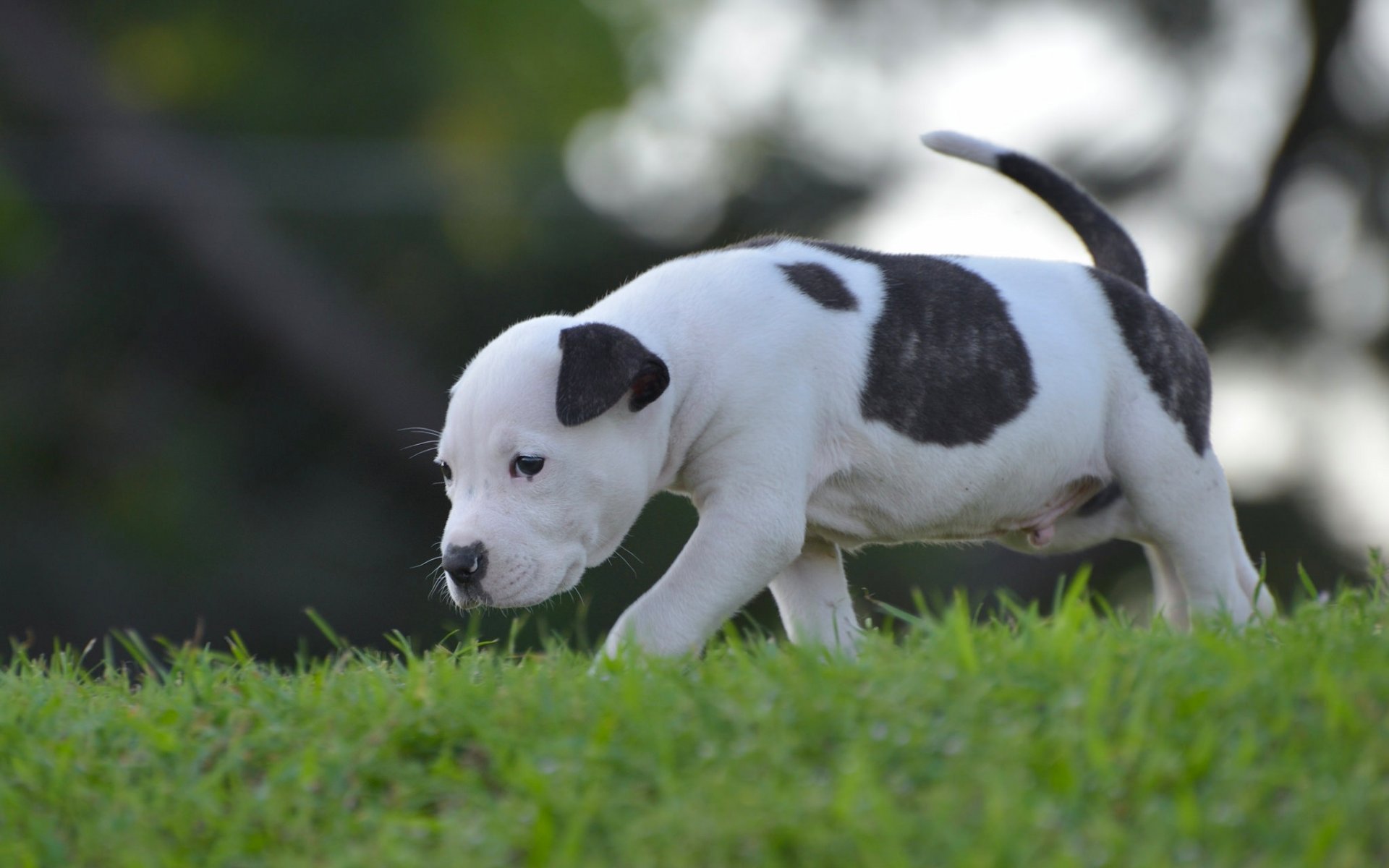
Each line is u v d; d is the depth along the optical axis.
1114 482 9.98
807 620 9.84
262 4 36.38
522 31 38.09
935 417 9.22
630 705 6.99
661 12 38.91
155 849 6.47
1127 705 6.80
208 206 34.47
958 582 30.55
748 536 8.84
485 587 8.39
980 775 6.25
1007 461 9.39
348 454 35.62
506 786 6.76
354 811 6.74
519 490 8.50
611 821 6.24
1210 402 10.05
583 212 35.56
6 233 33.69
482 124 36.91
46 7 35.75
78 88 34.44
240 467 35.03
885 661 7.51
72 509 34.31
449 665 8.16
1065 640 7.40
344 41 36.62
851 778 6.16
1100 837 5.88
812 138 33.62
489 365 8.63
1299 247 30.55
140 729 7.45
